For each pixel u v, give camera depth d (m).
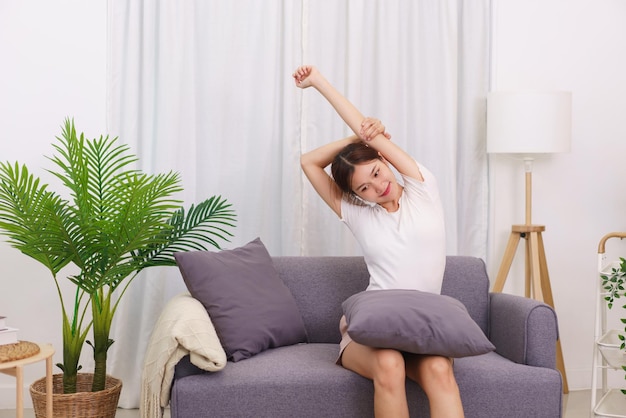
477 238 3.92
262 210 3.68
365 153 2.63
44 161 3.53
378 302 2.42
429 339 2.31
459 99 3.92
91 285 2.92
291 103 3.68
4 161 3.49
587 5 4.05
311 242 3.73
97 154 3.01
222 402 2.43
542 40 4.01
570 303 4.07
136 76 3.54
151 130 3.57
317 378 2.49
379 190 2.63
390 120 3.77
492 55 3.95
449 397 2.30
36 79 3.51
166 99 3.54
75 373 2.91
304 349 2.82
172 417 2.42
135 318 3.56
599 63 4.08
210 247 3.67
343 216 2.83
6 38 3.48
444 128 3.81
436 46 3.82
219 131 3.65
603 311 3.37
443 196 3.81
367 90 3.78
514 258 4.02
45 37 3.52
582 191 4.08
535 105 3.55
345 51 3.74
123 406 3.55
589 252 4.09
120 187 2.78
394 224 2.70
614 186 4.11
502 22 3.95
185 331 2.44
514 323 2.76
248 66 3.65
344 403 2.49
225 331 2.69
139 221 2.78
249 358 2.67
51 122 3.53
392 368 2.34
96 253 2.97
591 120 4.08
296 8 3.70
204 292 2.74
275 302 2.87
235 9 3.64
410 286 2.65
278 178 3.72
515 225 3.78
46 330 3.54
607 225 4.11
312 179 2.90
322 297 3.07
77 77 3.55
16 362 2.38
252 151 3.68
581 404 3.69
